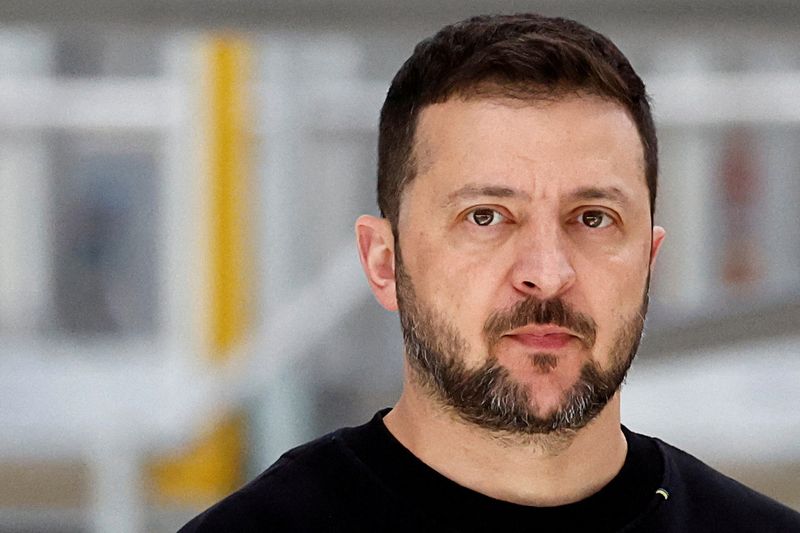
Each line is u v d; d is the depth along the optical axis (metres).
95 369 8.44
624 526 2.47
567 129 2.29
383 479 2.46
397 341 8.60
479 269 2.29
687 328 4.84
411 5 3.74
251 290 9.01
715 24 3.89
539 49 2.31
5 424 7.77
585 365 2.31
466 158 2.30
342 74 8.99
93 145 9.57
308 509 2.45
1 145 9.52
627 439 2.59
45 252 9.73
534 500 2.42
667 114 9.20
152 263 9.52
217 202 8.95
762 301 4.73
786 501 8.07
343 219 9.09
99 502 7.40
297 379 8.07
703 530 2.54
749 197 9.37
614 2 3.78
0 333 9.38
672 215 9.37
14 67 9.46
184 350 8.98
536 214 2.28
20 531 7.73
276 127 8.89
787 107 9.11
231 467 7.89
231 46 8.73
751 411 8.07
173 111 9.18
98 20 3.94
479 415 2.34
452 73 2.34
